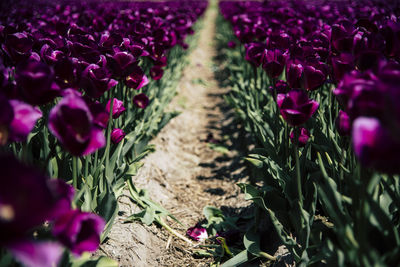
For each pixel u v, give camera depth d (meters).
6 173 1.22
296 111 2.04
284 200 2.85
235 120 5.94
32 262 1.15
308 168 2.77
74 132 1.63
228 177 4.51
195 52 11.45
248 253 2.83
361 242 1.73
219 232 3.39
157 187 4.05
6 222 1.17
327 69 2.60
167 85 5.99
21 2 8.24
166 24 5.77
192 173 4.74
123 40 3.13
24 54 2.48
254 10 7.19
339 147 2.73
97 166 2.85
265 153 3.44
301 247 2.40
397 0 7.58
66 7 7.14
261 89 4.62
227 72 8.89
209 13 25.23
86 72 2.24
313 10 6.69
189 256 3.18
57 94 1.86
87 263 2.12
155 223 3.45
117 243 2.82
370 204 1.87
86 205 2.40
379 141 1.29
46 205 1.25
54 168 2.62
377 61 1.90
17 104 1.59
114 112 2.81
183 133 5.83
